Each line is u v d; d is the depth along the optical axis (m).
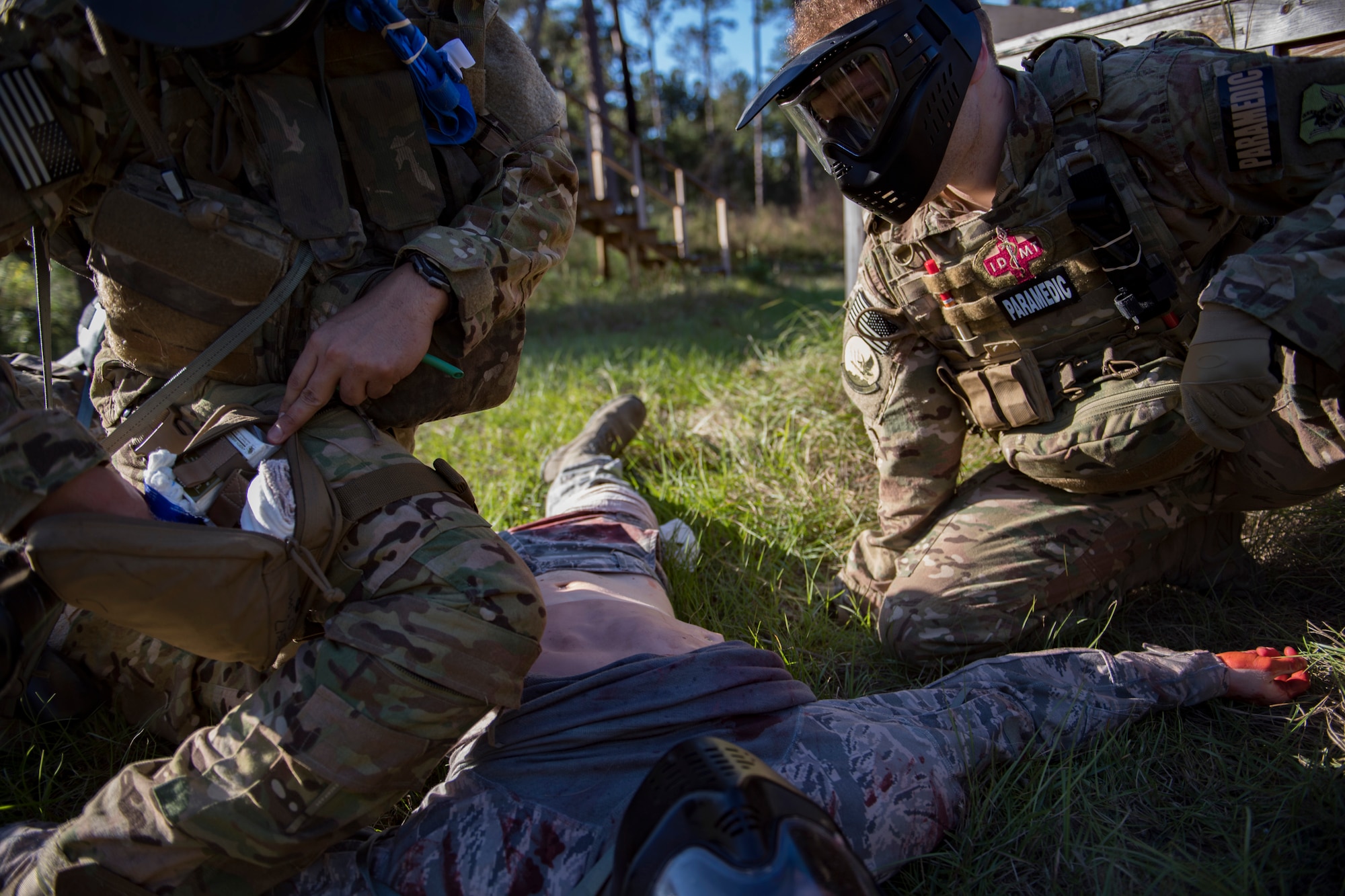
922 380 2.11
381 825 1.55
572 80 27.94
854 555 2.31
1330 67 1.57
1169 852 1.35
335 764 1.14
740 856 0.92
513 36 1.62
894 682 1.97
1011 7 3.57
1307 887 1.25
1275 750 1.53
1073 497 1.99
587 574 2.00
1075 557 1.93
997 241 1.81
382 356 1.27
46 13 1.16
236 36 1.12
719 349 5.36
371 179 1.38
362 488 1.26
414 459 1.36
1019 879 1.36
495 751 1.39
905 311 2.03
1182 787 1.50
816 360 3.62
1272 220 1.80
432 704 1.18
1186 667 1.64
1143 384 1.79
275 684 1.21
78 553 1.07
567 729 1.38
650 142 30.23
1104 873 1.32
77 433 1.16
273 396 1.35
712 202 22.95
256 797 1.14
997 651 1.94
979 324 1.91
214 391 1.37
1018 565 1.93
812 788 1.29
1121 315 1.81
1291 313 1.42
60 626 1.70
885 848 1.30
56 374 2.00
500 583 1.24
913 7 1.58
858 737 1.38
